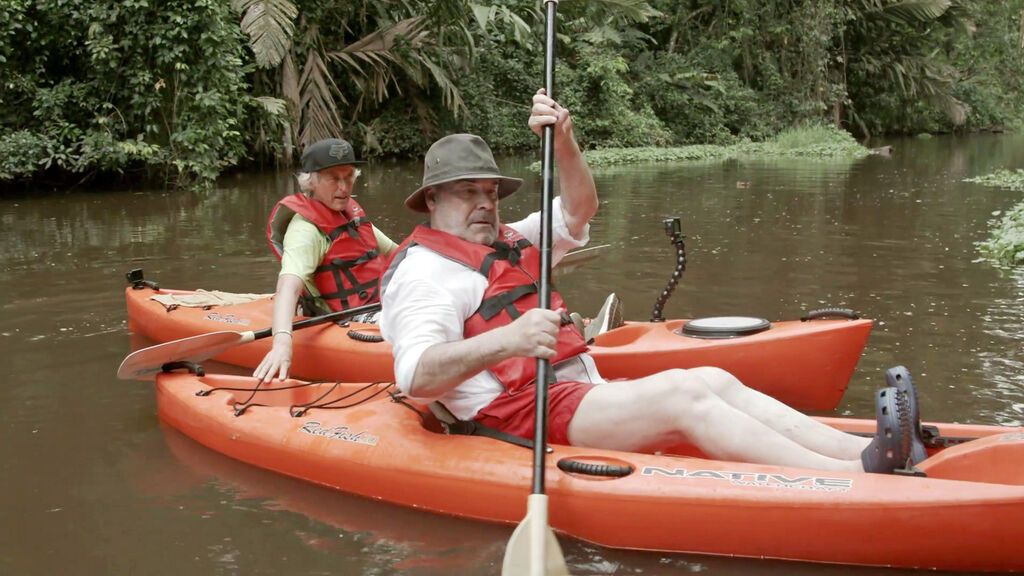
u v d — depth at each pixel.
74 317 4.71
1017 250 6.11
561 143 2.74
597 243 6.87
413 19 14.94
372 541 2.34
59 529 2.42
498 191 2.67
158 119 11.45
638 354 3.39
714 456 2.39
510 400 2.53
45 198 10.32
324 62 14.52
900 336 4.17
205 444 3.04
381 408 2.88
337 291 3.99
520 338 2.11
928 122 28.94
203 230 7.71
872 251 6.46
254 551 2.29
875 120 27.75
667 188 11.44
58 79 11.14
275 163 13.70
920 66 28.03
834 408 3.36
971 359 3.81
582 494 2.31
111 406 3.42
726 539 2.23
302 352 3.87
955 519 2.09
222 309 4.30
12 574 2.18
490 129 17.66
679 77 22.25
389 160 16.34
